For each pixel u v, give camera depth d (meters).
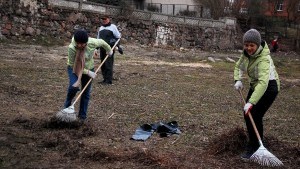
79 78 6.81
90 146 5.89
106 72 12.16
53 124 6.69
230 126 7.84
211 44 34.00
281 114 9.71
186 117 8.43
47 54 18.56
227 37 35.25
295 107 10.98
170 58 22.98
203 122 8.04
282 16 43.66
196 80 15.16
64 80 12.04
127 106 9.10
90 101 9.33
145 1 43.47
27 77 12.02
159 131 6.95
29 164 5.10
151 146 6.16
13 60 15.55
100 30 11.80
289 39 40.75
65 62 16.42
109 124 7.33
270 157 5.54
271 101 5.78
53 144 5.84
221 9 40.34
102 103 9.22
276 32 41.53
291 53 37.88
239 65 6.13
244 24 41.38
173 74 16.33
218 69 19.83
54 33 24.31
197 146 6.32
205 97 11.34
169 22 31.31
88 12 26.27
